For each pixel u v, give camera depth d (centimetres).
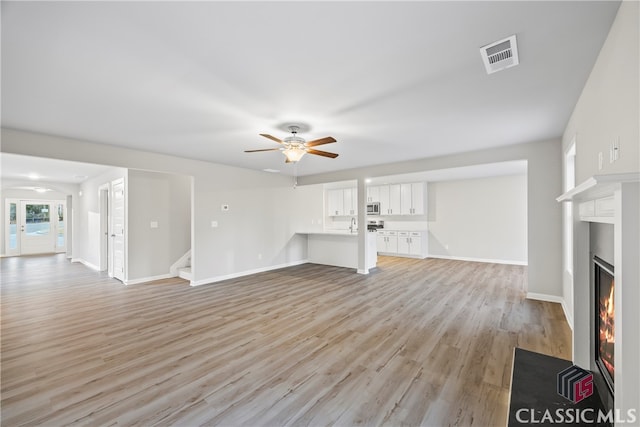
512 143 399
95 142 381
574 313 209
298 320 333
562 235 376
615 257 122
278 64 194
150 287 492
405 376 216
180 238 595
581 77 216
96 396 194
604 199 151
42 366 233
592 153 212
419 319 333
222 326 316
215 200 538
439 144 402
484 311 357
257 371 224
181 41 168
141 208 537
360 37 166
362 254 596
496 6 141
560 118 301
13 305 394
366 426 166
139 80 214
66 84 219
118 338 286
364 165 564
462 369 225
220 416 175
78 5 137
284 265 680
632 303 117
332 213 960
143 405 185
